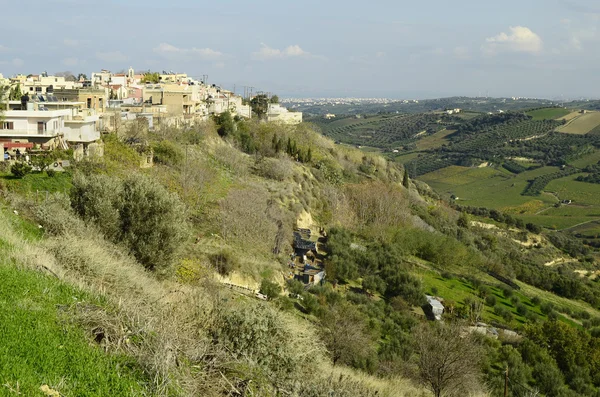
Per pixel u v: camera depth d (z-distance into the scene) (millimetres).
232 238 34844
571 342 31047
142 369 7094
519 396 21109
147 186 18469
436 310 38469
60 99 48281
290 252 41344
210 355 8750
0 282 8766
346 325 21125
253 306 10867
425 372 17031
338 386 10008
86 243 13781
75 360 6664
